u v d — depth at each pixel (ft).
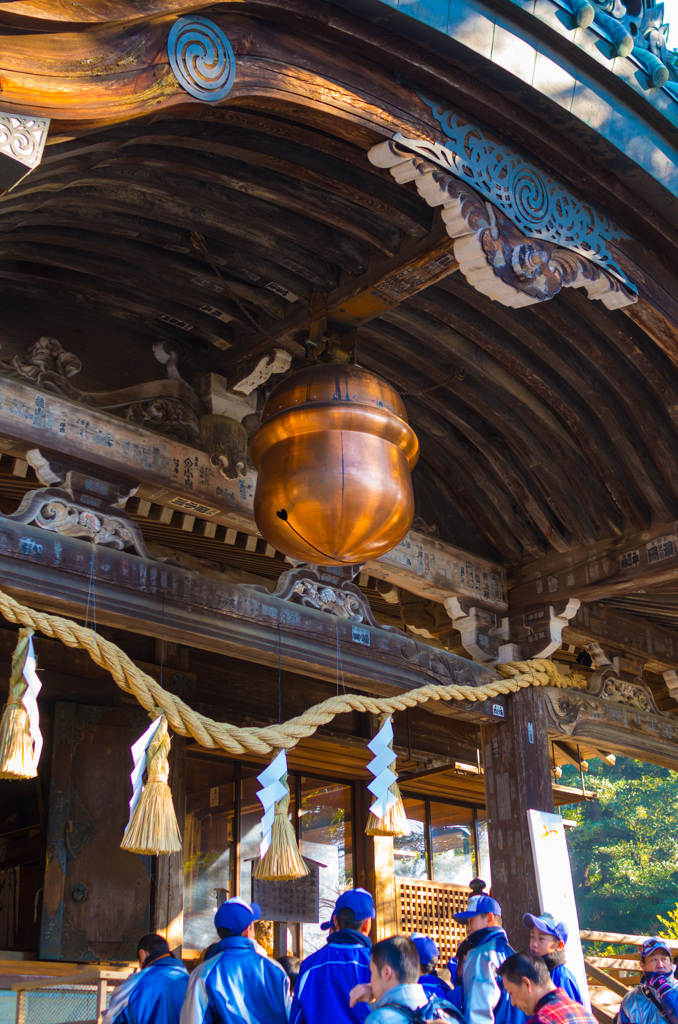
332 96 14.49
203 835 29.91
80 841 25.41
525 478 25.07
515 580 26.32
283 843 17.53
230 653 20.48
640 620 28.96
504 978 11.43
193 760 30.55
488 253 16.10
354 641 22.12
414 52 15.03
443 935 32.60
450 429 25.22
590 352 21.07
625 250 18.34
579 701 26.16
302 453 16.83
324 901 32.27
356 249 18.62
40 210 17.07
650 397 22.02
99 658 17.44
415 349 22.52
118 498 19.13
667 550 23.09
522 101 16.15
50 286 19.90
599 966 27.40
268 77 13.84
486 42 15.25
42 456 18.24
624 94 17.13
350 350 19.84
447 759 34.71
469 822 38.58
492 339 21.47
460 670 24.38
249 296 20.15
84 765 26.13
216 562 27.58
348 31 14.34
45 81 11.38
